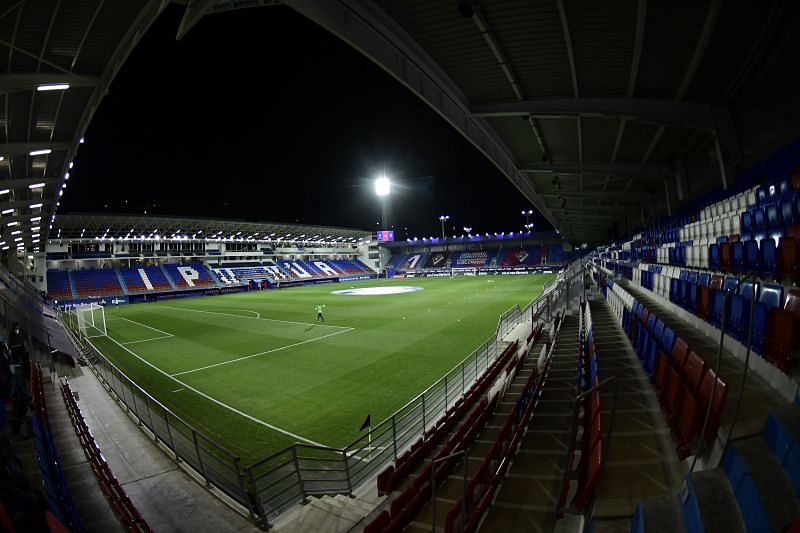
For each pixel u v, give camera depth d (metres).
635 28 8.12
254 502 6.23
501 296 35.78
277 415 10.88
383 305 33.00
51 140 15.25
